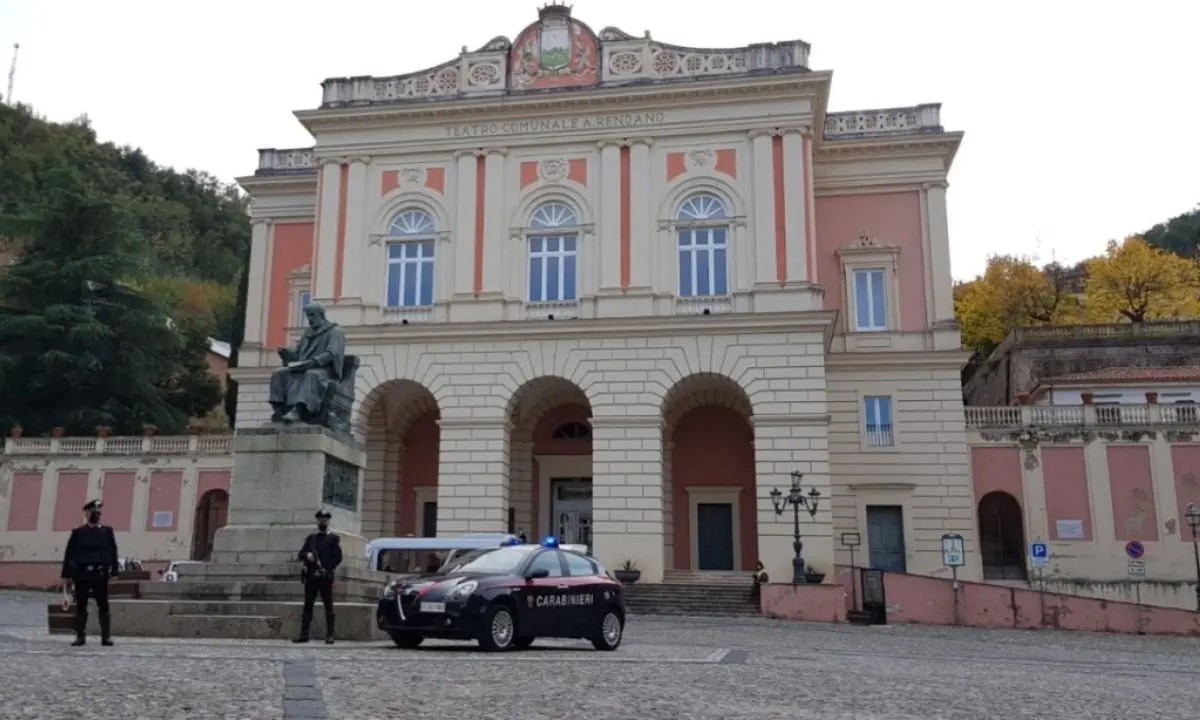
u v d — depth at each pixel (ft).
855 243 130.41
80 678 30.53
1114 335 169.37
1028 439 122.83
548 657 44.68
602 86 121.70
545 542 53.06
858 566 112.47
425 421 134.21
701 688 33.96
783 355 111.65
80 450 140.67
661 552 110.01
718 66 121.39
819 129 126.72
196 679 31.27
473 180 123.24
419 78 127.44
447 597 46.62
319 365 62.59
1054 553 119.34
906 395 124.47
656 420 112.57
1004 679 42.42
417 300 122.93
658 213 119.14
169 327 180.55
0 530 139.64
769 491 108.68
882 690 35.65
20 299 173.78
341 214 125.29
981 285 226.38
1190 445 119.24
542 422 131.95
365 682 32.17
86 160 369.50
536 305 119.03
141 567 123.03
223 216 421.59
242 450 59.47
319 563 49.44
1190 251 279.69
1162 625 89.15
